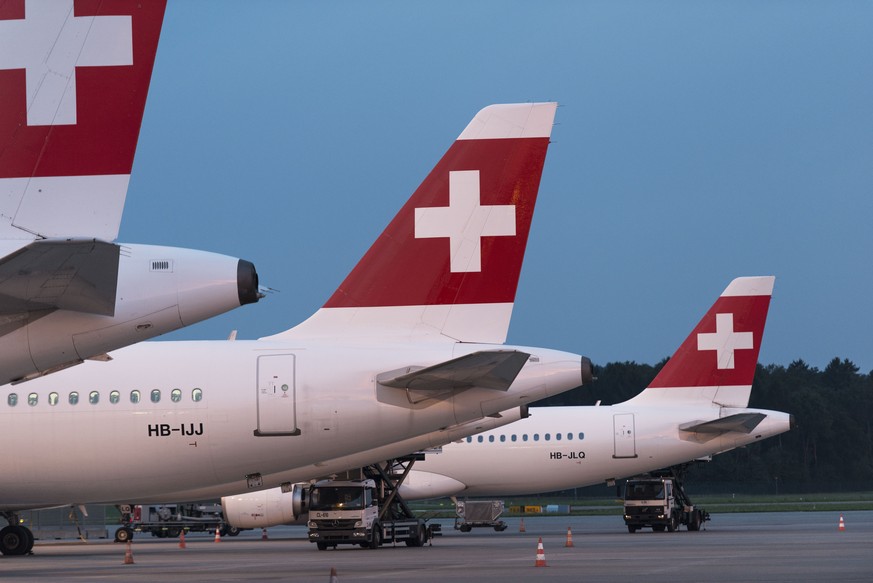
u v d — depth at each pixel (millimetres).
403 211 73688
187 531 142375
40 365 49125
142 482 75438
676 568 67250
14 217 46250
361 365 71188
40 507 81125
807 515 184000
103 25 46938
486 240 72938
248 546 108125
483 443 135500
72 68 46750
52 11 46719
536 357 71438
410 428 70688
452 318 72750
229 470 73812
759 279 139000
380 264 73500
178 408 73500
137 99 46969
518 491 138125
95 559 87375
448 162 73438
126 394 74875
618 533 130125
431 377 68125
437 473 135500
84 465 75375
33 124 46531
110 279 43156
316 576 63750
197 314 49469
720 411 136375
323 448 71562
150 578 63562
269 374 72188
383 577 61469
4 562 83625
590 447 134500
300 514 110688
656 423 134625
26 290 44250
